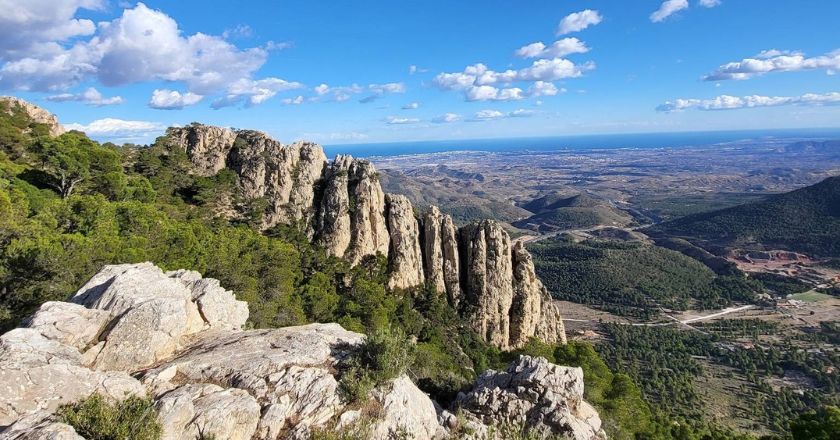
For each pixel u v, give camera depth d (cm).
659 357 16838
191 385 1898
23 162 8012
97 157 8225
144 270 2736
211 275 5116
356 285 7900
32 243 3841
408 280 9112
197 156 9988
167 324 2259
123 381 1808
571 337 19275
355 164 10200
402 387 2162
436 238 9556
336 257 8788
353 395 2031
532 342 7112
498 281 9200
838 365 16400
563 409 2453
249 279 5384
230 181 9512
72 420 1481
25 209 5175
